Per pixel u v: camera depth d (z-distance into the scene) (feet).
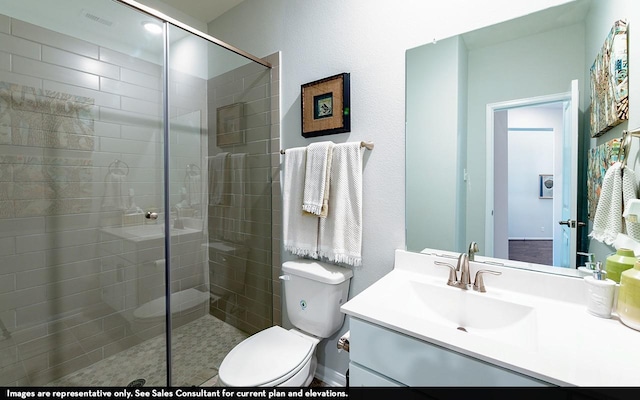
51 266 5.13
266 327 6.43
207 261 7.09
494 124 3.76
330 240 4.91
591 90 3.17
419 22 4.22
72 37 5.18
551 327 2.68
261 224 6.36
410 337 2.67
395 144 4.50
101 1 4.96
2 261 4.67
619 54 2.92
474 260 3.94
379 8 4.58
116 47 5.66
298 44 5.61
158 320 6.35
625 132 2.90
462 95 3.95
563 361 2.17
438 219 4.18
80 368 5.46
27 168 4.84
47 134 5.01
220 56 6.17
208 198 7.02
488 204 3.83
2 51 4.53
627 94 2.88
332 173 4.91
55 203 5.13
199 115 6.68
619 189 2.98
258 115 6.24
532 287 3.44
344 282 4.91
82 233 5.44
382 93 4.59
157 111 6.19
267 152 6.19
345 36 4.96
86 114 5.40
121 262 5.89
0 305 4.68
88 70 5.37
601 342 2.42
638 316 2.56
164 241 6.31
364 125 4.80
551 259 3.46
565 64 3.31
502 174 3.73
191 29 5.40
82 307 5.47
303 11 5.51
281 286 6.17
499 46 3.68
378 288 3.68
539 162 3.50
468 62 3.89
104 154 5.63
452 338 2.50
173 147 6.28
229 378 3.71
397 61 4.42
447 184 4.10
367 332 2.95
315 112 5.32
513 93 3.62
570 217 3.34
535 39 3.47
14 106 4.68
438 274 4.09
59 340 5.24
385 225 4.65
